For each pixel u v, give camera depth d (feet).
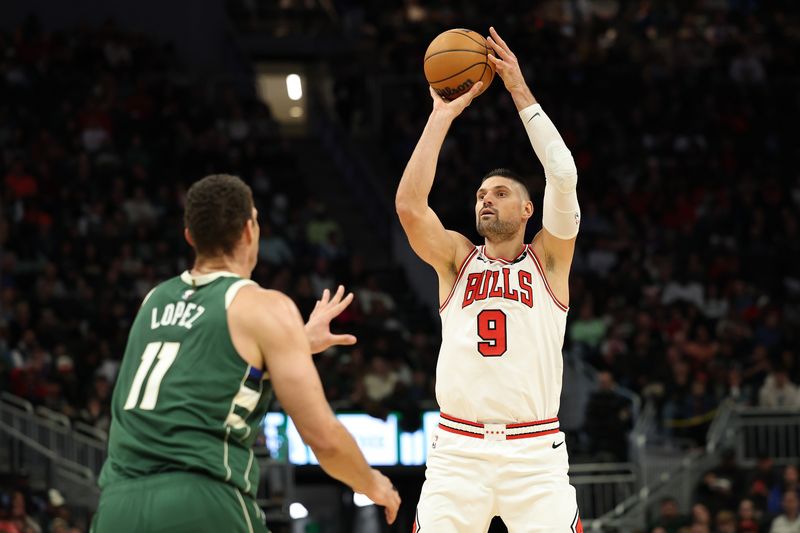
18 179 83.92
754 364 77.10
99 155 89.66
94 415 64.90
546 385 23.68
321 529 75.97
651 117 104.37
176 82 102.47
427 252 24.26
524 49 110.11
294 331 17.92
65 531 54.08
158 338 18.19
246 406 17.87
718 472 67.41
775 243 92.53
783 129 105.09
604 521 66.59
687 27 117.91
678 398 72.84
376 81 107.45
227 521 17.30
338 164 106.63
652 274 86.84
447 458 23.66
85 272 78.07
